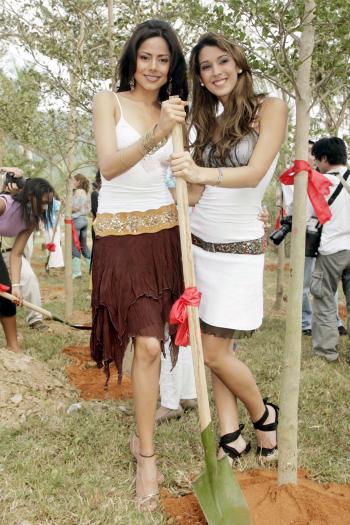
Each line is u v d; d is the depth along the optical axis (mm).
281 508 2670
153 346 2830
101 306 2945
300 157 2623
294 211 2637
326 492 2867
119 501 2799
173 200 3055
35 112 6375
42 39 5863
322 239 5066
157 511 2779
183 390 3789
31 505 2770
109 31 5441
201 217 3010
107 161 2680
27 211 4746
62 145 6527
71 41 5895
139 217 2875
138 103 2932
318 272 5152
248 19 2797
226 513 2500
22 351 5133
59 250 10000
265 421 3258
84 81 5742
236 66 2832
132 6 5168
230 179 2588
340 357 5324
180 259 2988
